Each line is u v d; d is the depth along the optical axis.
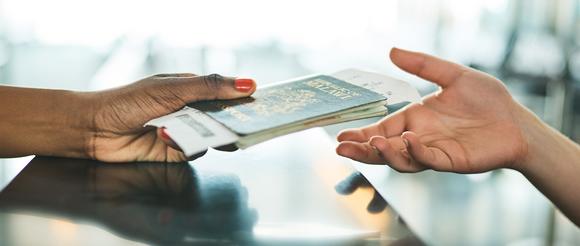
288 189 0.66
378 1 6.65
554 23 4.37
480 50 4.75
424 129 0.97
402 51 1.01
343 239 0.50
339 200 0.62
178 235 0.51
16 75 5.00
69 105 0.81
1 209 0.57
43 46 5.81
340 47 6.46
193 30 6.34
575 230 2.52
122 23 6.31
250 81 0.85
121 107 0.79
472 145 0.94
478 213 2.66
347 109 0.79
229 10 6.64
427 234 2.40
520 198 2.88
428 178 3.14
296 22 6.79
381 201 0.61
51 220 0.54
